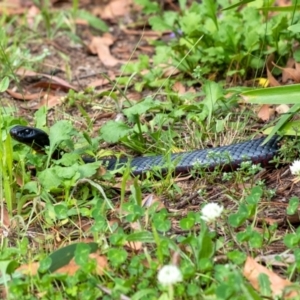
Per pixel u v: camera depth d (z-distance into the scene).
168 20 12.65
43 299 6.43
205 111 9.95
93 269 6.52
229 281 6.01
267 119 10.22
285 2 14.17
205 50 11.57
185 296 6.21
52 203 8.38
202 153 9.12
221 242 6.95
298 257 6.57
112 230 7.38
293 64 11.41
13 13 15.66
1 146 8.26
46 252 7.56
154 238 6.68
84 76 12.80
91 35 14.70
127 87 11.75
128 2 15.85
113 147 9.93
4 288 6.95
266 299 6.21
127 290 6.28
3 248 7.40
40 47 14.08
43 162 9.09
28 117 11.10
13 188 8.39
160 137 9.69
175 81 11.70
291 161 8.90
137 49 13.88
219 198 8.43
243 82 11.54
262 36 11.35
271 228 7.32
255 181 8.61
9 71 12.34
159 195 8.53
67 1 16.42
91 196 8.57
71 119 10.74
